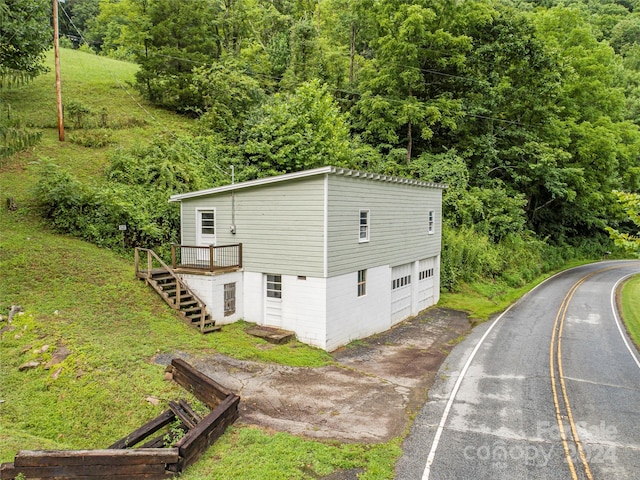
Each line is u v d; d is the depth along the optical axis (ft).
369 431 29.63
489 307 77.15
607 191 135.03
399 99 109.29
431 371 43.39
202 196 57.31
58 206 58.75
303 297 50.31
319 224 48.80
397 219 64.03
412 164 104.83
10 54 74.79
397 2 105.09
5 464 22.41
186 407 30.09
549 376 42.39
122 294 47.62
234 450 26.00
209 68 101.81
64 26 187.32
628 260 149.79
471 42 109.60
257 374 38.58
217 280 51.01
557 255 134.00
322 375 40.19
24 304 41.16
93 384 32.04
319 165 81.87
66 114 87.76
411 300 70.18
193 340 43.19
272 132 82.43
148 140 84.28
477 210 101.14
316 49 121.60
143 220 61.26
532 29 111.96
